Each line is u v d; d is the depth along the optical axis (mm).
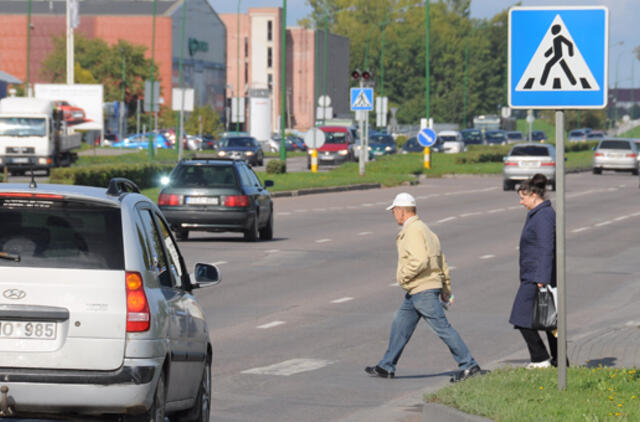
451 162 175250
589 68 23953
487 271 54156
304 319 39719
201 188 66062
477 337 36250
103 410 17844
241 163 68812
